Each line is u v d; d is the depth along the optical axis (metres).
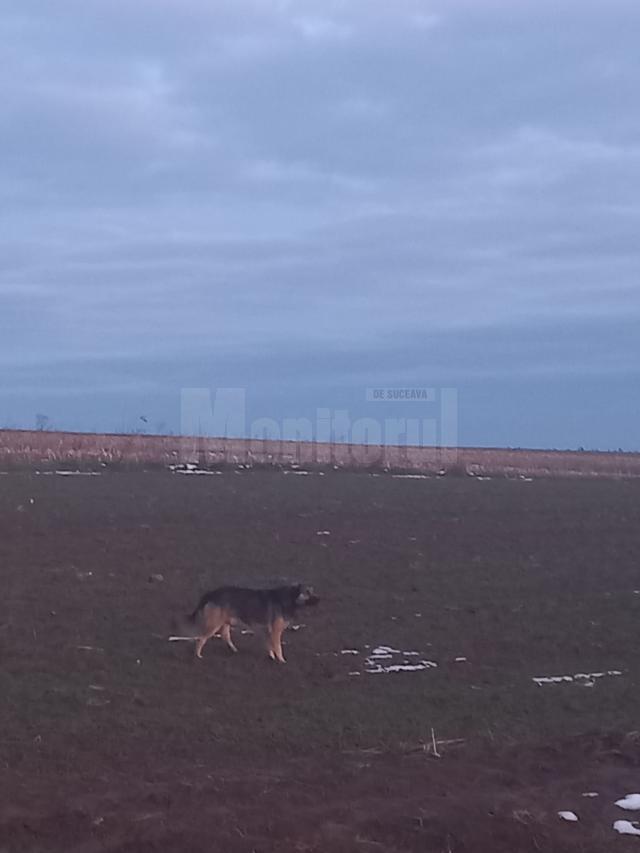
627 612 19.08
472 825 9.55
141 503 30.81
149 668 14.97
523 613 18.86
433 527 28.17
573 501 34.84
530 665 15.70
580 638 17.27
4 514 27.62
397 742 11.88
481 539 26.50
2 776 10.26
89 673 14.55
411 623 18.02
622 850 9.37
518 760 11.29
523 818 9.75
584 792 10.52
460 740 11.97
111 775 10.52
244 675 14.83
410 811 9.73
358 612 18.69
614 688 14.40
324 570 22.09
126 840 8.88
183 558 22.88
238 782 10.30
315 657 15.88
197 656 15.63
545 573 22.45
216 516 28.83
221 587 15.99
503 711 13.27
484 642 16.92
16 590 19.38
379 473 43.94
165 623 17.39
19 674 14.31
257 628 16.28
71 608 18.23
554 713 13.21
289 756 11.41
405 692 14.12
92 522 27.11
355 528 27.58
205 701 13.54
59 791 9.92
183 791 9.98
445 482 40.31
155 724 12.41
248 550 24.00
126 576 20.91
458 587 20.84
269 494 34.03
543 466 54.88
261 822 9.32
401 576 21.75
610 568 23.11
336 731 12.30
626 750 11.55
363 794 10.17
